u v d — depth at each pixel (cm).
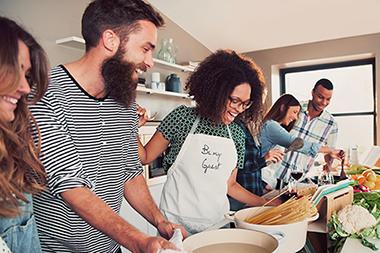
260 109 161
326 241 118
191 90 151
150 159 155
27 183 80
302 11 377
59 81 97
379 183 170
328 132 280
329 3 359
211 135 146
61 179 88
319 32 418
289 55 458
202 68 147
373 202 136
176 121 151
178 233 85
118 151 115
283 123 254
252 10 382
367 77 446
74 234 102
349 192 134
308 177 196
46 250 103
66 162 91
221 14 395
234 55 150
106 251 115
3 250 61
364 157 284
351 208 119
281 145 228
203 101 143
